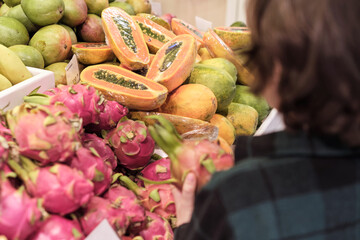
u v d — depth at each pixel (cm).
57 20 127
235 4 242
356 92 40
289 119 46
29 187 58
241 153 67
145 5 168
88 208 66
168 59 110
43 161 60
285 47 41
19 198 55
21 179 60
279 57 43
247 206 44
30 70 102
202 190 49
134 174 95
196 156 63
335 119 42
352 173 45
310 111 43
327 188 44
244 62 51
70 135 62
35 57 114
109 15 119
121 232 68
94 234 63
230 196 45
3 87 93
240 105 128
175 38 117
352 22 38
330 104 41
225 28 161
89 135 85
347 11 38
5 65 94
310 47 40
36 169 60
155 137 66
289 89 43
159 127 65
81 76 104
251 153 51
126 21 121
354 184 45
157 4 210
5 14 135
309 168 45
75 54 125
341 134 43
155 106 101
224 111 125
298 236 44
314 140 45
